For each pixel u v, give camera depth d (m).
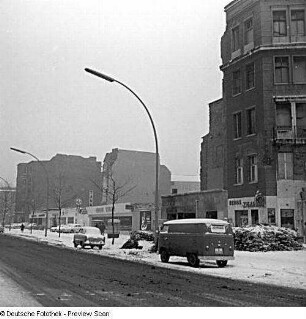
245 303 10.09
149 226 51.41
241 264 19.92
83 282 13.29
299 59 34.66
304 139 33.38
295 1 35.09
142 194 75.94
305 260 21.44
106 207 62.06
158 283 13.40
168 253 20.89
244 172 35.88
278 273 16.66
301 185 33.22
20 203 106.56
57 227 72.44
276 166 33.53
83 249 31.94
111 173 70.12
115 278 14.48
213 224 18.97
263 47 34.69
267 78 34.53
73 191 96.62
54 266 18.52
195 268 18.50
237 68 37.59
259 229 27.94
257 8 35.75
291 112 33.91
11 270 16.59
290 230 28.56
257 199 33.72
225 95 39.00
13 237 54.72
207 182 46.12
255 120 35.25
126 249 30.78
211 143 45.91
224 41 39.78
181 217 43.34
